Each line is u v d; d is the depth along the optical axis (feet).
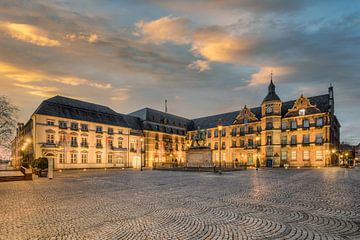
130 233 22.49
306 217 27.53
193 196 42.65
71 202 37.73
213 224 25.16
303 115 194.80
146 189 52.90
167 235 21.89
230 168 134.82
